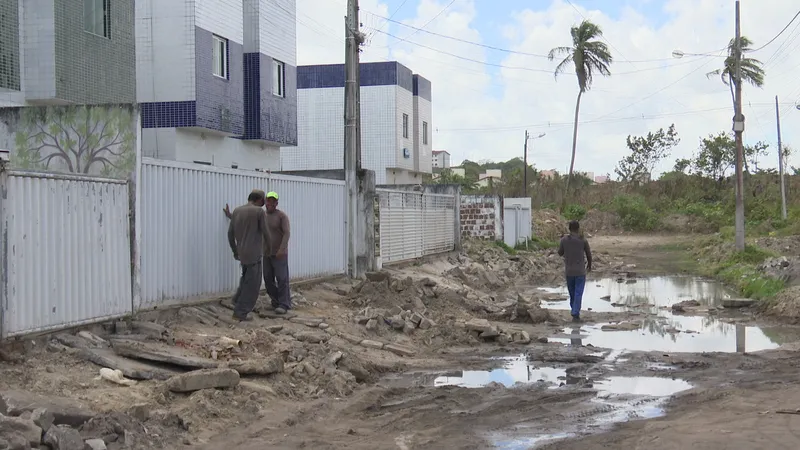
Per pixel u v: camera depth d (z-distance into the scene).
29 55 16.73
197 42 22.62
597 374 10.71
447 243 26.50
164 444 6.75
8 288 7.94
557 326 15.59
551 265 31.59
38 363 7.89
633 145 75.62
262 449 6.90
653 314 17.45
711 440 6.89
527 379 10.45
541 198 65.75
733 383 9.89
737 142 30.25
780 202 54.75
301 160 41.47
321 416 8.27
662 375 10.58
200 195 11.87
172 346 9.42
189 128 22.98
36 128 10.51
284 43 28.42
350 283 16.72
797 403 8.37
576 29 58.84
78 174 8.99
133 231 10.05
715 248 36.06
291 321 12.26
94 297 9.27
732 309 17.94
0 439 5.42
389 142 40.81
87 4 18.00
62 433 5.86
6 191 7.91
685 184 67.88
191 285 11.65
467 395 9.38
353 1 17.77
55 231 8.62
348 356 10.74
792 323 15.71
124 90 19.50
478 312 16.62
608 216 59.66
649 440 7.01
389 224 20.69
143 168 10.45
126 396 7.55
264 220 11.61
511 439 7.35
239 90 25.22
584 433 7.51
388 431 7.70
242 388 8.47
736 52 30.70
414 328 13.55
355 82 17.80
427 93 46.84
